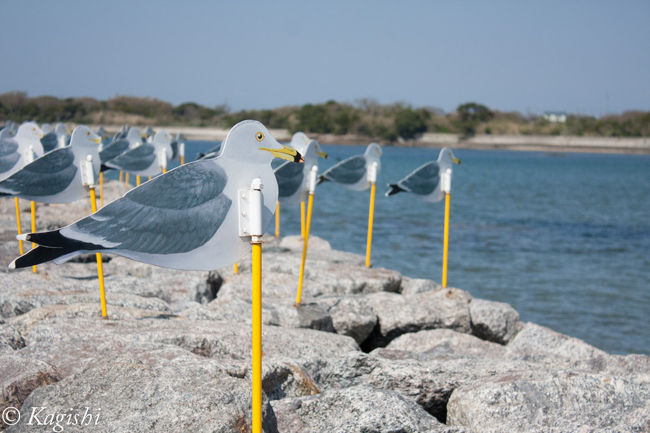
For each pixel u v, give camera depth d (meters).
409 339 10.85
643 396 6.89
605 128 170.00
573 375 7.22
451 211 37.66
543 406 6.93
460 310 11.77
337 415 6.62
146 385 5.85
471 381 7.84
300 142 14.12
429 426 6.55
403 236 27.92
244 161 5.27
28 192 8.70
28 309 9.65
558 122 176.38
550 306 17.31
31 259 4.51
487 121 169.75
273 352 8.55
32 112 124.56
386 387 8.12
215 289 13.15
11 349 7.73
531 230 31.00
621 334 15.06
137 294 11.18
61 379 6.37
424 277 20.28
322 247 17.78
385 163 89.44
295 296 12.27
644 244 27.56
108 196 23.55
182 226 5.03
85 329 8.19
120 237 4.85
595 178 73.75
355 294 13.33
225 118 151.88
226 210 5.20
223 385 5.95
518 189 56.03
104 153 18.55
